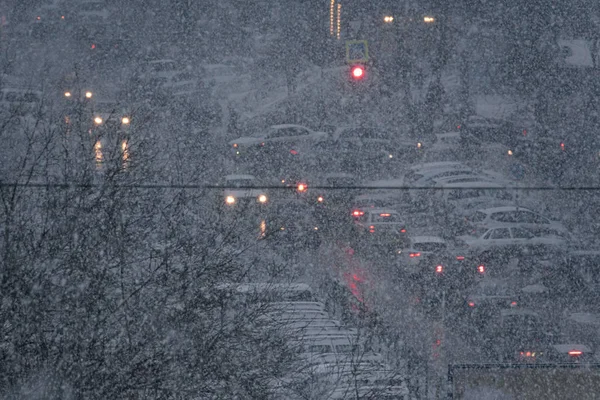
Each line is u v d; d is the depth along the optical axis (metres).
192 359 30.47
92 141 33.41
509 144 126.69
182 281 31.48
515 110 155.62
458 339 60.62
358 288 72.88
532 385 40.16
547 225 84.88
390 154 122.56
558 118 135.00
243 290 36.22
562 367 40.25
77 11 167.38
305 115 148.25
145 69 152.25
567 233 85.94
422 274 75.50
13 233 29.73
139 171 33.41
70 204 31.17
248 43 173.25
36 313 28.89
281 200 86.81
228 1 175.75
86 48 162.12
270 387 33.03
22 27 164.00
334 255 84.44
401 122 139.12
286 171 117.69
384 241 81.88
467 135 126.88
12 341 28.72
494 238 81.00
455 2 158.75
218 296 32.00
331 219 90.94
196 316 31.34
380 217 86.19
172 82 147.88
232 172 116.44
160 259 32.84
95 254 30.23
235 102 161.88
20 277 28.92
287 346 34.16
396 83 141.25
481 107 158.50
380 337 46.03
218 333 31.19
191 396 30.11
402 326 63.59
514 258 79.19
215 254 32.72
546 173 119.81
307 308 46.06
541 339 58.25
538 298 69.12
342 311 50.53
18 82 109.88
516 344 57.94
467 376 40.47
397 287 74.19
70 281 29.83
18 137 37.66
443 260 76.44
